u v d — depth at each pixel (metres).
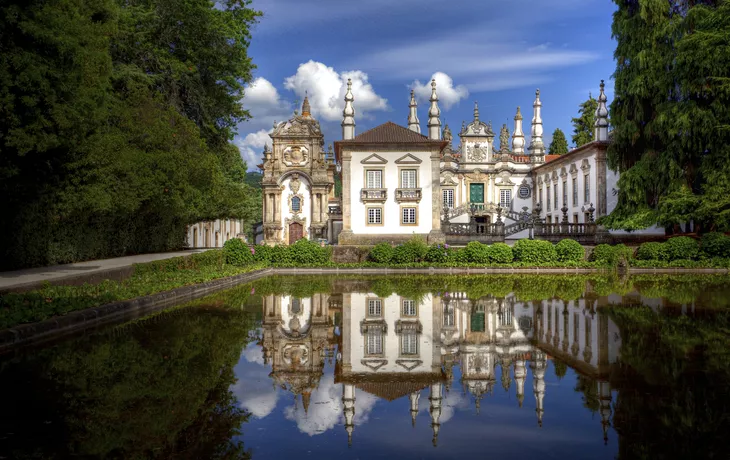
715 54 26.31
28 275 13.87
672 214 28.22
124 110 21.17
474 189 51.81
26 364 6.89
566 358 7.47
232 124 34.81
